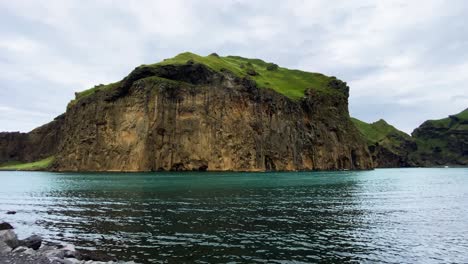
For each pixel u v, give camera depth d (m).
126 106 147.25
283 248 25.66
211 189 66.00
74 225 33.88
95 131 151.75
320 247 26.09
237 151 146.38
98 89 165.25
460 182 100.69
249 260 22.86
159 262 22.34
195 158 140.38
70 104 178.75
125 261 22.38
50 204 48.53
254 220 35.62
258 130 155.12
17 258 22.14
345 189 70.44
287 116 169.62
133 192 61.03
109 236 29.03
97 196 56.06
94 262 21.78
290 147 165.12
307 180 94.00
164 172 134.12
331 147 184.38
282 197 54.28
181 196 54.69
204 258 23.19
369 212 41.81
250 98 158.00
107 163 144.00
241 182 84.12
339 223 34.88
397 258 23.88
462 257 24.25
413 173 173.38
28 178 110.75
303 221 35.56
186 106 144.25
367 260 23.34
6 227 30.72
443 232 31.64
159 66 149.88
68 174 132.62
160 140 138.88
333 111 195.62
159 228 31.84
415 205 48.31
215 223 34.09
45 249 24.69
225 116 148.50
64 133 172.75
